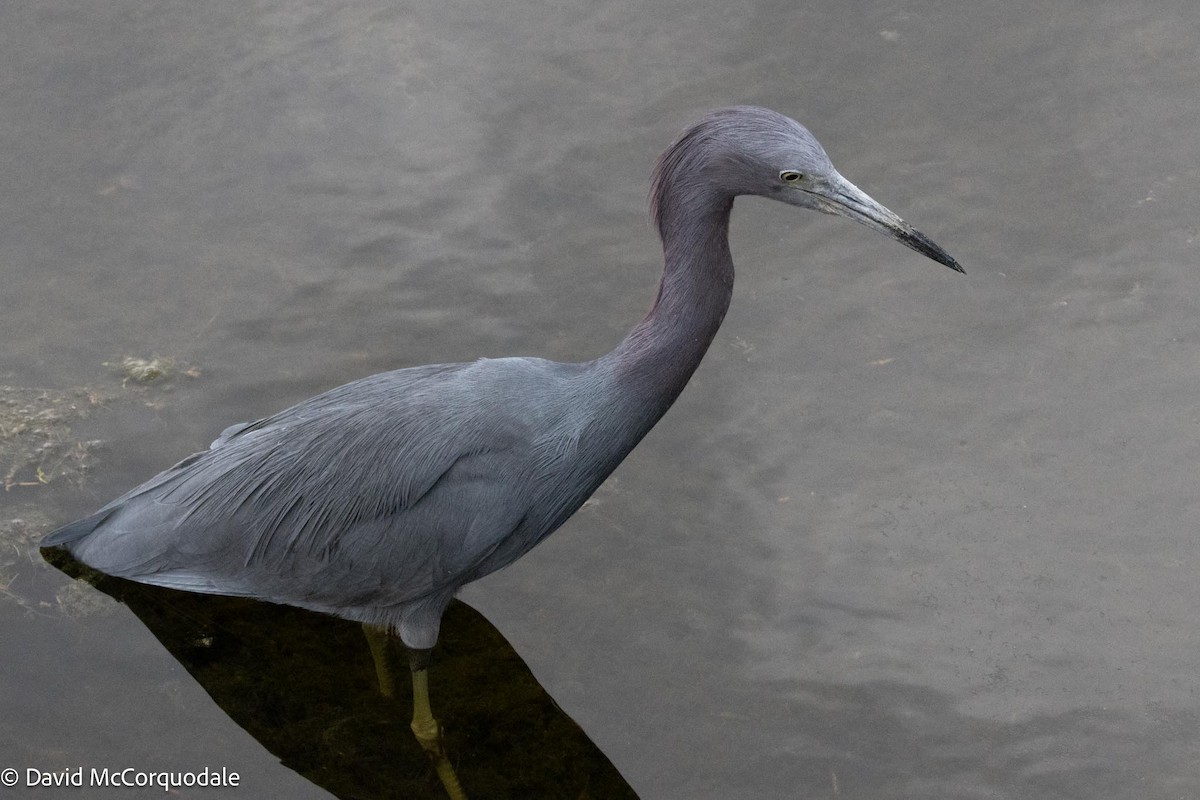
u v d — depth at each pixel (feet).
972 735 34.58
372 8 55.16
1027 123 49.49
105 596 38.01
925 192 47.37
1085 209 46.75
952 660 36.24
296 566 34.99
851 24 53.62
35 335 44.04
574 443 34.30
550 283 45.68
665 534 39.14
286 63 53.06
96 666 36.35
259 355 43.65
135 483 40.16
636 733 34.65
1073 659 36.14
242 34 54.19
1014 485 40.06
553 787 33.86
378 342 43.98
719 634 36.81
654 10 54.80
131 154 49.70
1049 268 45.27
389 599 35.09
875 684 35.73
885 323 44.37
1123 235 45.93
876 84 51.16
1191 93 49.96
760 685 35.68
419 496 33.83
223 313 44.91
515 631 36.91
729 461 40.96
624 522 39.42
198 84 52.21
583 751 34.32
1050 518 39.27
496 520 34.12
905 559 38.50
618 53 53.16
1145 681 35.63
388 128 50.83
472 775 34.17
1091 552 38.45
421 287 45.68
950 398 42.27
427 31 54.34
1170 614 36.99
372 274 46.09
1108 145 48.60
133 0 55.26
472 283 45.75
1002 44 52.34
